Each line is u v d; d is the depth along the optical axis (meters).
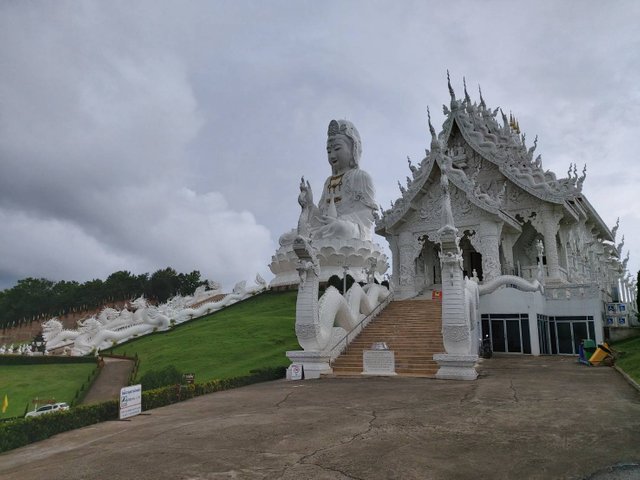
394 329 22.97
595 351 19.70
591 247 39.78
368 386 14.95
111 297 95.06
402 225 32.00
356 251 44.19
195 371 23.12
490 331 26.12
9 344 64.00
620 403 10.70
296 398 12.90
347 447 7.47
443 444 7.54
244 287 50.72
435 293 29.30
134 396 11.72
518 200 32.19
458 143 34.22
